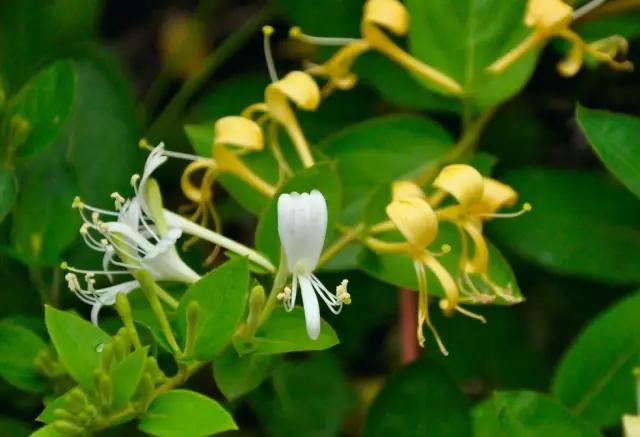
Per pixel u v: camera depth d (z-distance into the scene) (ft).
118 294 1.62
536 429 1.71
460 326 1.89
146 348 1.61
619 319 1.76
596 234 1.83
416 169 1.82
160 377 1.64
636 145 1.73
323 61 1.90
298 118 1.92
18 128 1.79
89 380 1.62
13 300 1.84
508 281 1.73
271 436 1.82
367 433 1.74
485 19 1.79
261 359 1.67
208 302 1.64
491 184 1.70
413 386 1.74
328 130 1.92
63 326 1.63
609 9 1.87
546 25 1.76
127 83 1.89
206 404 1.62
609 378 1.76
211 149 1.80
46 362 1.71
